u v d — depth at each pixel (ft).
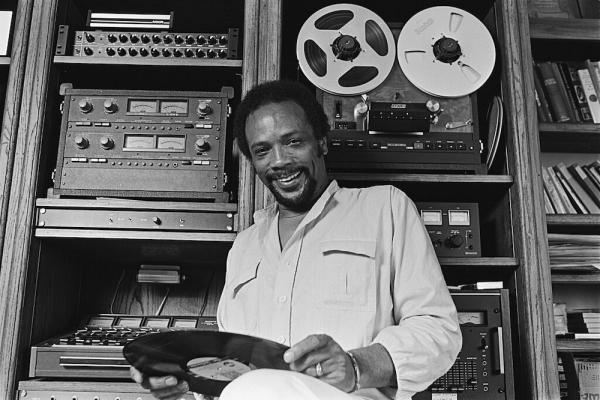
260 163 5.12
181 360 3.53
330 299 4.70
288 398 2.92
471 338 6.06
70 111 6.52
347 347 4.58
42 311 6.50
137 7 7.54
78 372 6.02
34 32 6.65
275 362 3.39
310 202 5.22
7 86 6.52
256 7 6.68
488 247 7.23
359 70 6.68
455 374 5.98
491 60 6.75
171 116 6.54
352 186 6.78
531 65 6.74
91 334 6.66
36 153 6.35
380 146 6.48
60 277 6.97
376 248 4.82
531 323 6.06
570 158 8.23
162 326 7.26
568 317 7.06
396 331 4.17
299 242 5.01
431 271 4.68
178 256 7.30
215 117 6.55
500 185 6.58
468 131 6.60
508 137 6.69
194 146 6.48
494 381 5.97
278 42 6.56
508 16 6.87
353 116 6.59
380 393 4.19
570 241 6.74
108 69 6.81
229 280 5.46
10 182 6.28
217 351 3.43
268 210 5.65
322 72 6.65
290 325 4.77
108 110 6.52
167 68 6.75
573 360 6.63
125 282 7.79
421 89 6.66
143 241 6.44
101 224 6.28
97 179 6.38
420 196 7.08
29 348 6.15
